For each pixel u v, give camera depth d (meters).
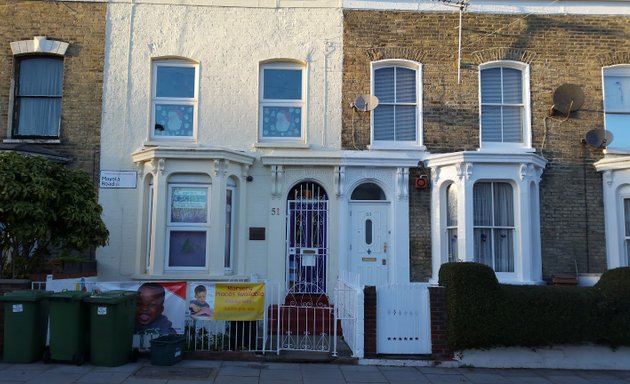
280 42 11.52
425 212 11.21
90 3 11.41
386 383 7.25
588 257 11.22
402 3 11.72
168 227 10.48
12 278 8.76
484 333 8.12
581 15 11.92
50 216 8.40
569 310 8.21
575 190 11.41
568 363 8.36
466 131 11.50
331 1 11.66
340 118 11.41
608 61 11.85
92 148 11.07
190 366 7.75
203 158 10.44
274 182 11.09
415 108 11.70
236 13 11.55
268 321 9.96
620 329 8.21
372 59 11.57
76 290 8.18
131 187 10.96
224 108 11.33
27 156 8.79
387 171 11.28
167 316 8.24
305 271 11.11
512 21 11.81
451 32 11.73
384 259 11.19
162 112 11.40
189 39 11.45
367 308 8.45
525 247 10.62
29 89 11.47
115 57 11.34
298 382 7.13
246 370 7.64
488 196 10.99
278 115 11.55
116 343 7.65
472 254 10.47
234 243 10.88
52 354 7.62
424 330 8.50
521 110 11.78
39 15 11.34
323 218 11.29
